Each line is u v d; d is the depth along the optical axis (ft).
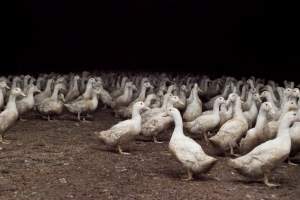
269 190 31.81
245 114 46.96
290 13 142.20
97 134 40.32
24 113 56.54
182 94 59.62
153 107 54.44
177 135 33.73
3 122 42.55
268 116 43.78
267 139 38.14
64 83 74.08
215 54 155.53
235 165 31.73
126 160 38.68
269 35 146.10
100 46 164.14
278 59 140.56
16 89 43.70
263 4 147.13
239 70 135.74
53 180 32.86
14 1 150.51
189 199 29.68
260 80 82.33
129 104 60.70
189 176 33.30
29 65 144.15
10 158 37.91
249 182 33.50
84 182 32.65
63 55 158.30
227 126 39.55
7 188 30.96
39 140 45.09
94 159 38.52
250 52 148.46
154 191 31.09
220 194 30.63
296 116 32.07
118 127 39.68
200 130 44.60
